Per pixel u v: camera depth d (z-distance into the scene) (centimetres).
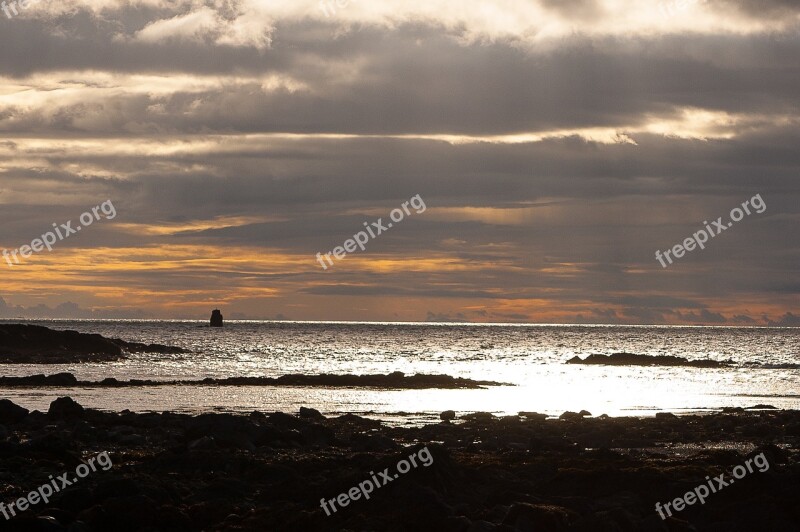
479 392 6656
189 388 6525
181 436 3212
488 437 3591
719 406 5631
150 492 2181
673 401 6000
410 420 4559
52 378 6656
